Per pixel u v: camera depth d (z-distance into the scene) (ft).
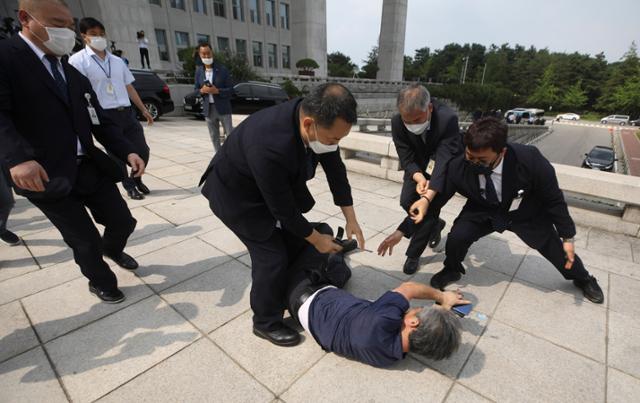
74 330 6.69
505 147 6.66
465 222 7.66
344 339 5.71
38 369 5.82
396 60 109.29
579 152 100.22
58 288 7.92
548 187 6.70
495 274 8.82
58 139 6.10
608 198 10.87
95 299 7.59
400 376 5.80
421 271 8.97
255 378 5.73
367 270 8.95
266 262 6.02
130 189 13.44
